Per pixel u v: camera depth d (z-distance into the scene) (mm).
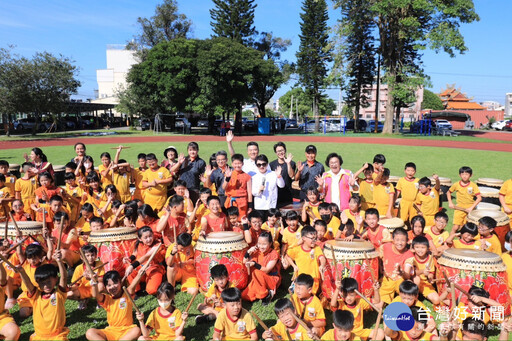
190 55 33531
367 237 5676
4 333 4035
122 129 43750
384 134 35375
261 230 5531
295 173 7422
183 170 7762
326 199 6934
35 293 4098
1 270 4191
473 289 4164
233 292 3869
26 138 29125
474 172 13828
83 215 6359
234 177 6520
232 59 32000
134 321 4586
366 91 43281
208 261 4789
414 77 31500
